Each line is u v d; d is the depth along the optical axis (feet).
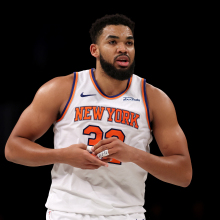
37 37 54.95
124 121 25.39
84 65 54.90
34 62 54.95
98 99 25.81
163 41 55.72
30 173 54.75
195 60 55.67
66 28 54.85
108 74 25.30
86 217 24.56
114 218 25.00
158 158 24.30
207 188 55.06
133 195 26.07
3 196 53.47
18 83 54.90
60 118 25.88
